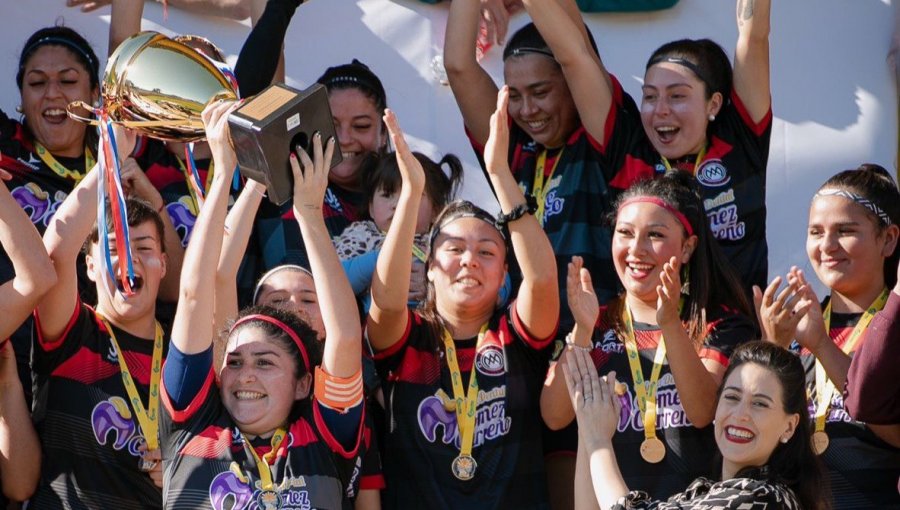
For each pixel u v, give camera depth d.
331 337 14.09
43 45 18.31
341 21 21.31
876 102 21.06
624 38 21.33
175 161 18.44
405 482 15.42
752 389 13.55
